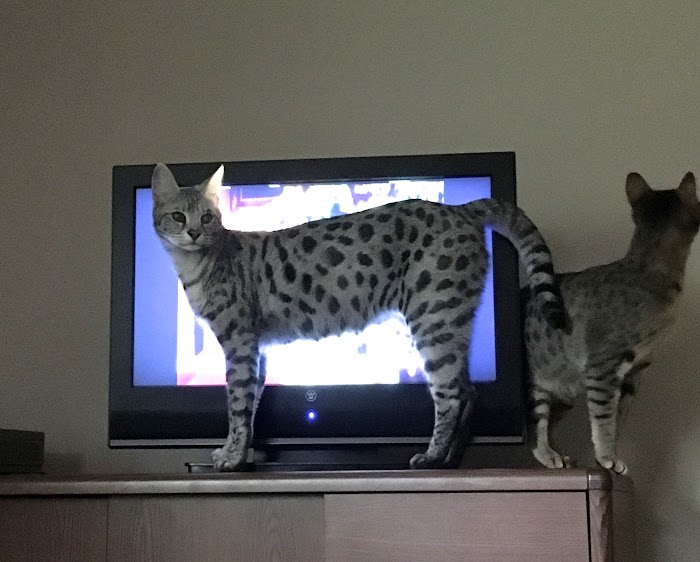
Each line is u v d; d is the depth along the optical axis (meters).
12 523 1.32
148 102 1.93
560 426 1.68
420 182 1.57
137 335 1.58
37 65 1.97
